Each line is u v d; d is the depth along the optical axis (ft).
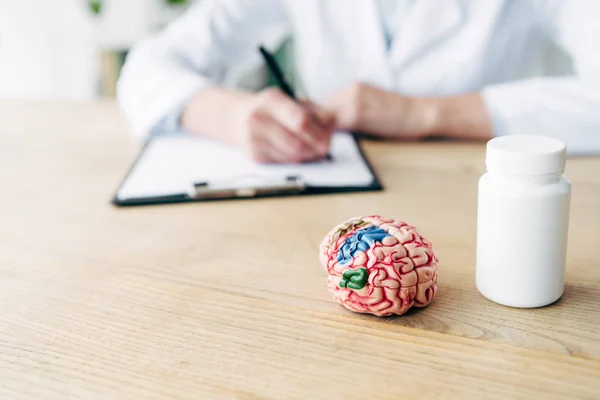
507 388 1.08
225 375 1.15
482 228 1.41
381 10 3.57
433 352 1.21
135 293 1.53
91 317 1.41
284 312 1.40
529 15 3.45
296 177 2.35
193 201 2.25
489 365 1.15
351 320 1.35
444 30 3.47
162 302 1.48
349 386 1.10
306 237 1.88
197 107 3.16
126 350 1.26
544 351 1.19
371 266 1.32
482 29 3.41
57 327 1.37
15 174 2.74
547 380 1.10
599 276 1.52
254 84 7.70
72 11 8.73
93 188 2.50
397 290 1.31
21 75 9.21
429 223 1.95
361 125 3.05
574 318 1.32
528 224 1.31
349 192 2.30
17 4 8.92
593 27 3.08
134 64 3.58
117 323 1.38
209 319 1.38
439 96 3.34
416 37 3.48
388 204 2.15
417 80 3.56
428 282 1.35
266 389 1.10
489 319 1.33
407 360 1.18
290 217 2.06
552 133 2.90
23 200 2.37
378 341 1.26
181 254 1.78
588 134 2.83
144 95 3.35
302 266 1.66
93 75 8.92
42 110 4.15
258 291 1.52
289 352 1.23
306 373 1.15
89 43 8.79
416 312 1.38
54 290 1.57
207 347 1.26
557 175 1.31
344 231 1.45
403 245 1.35
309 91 4.01
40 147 3.22
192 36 3.79
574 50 3.25
